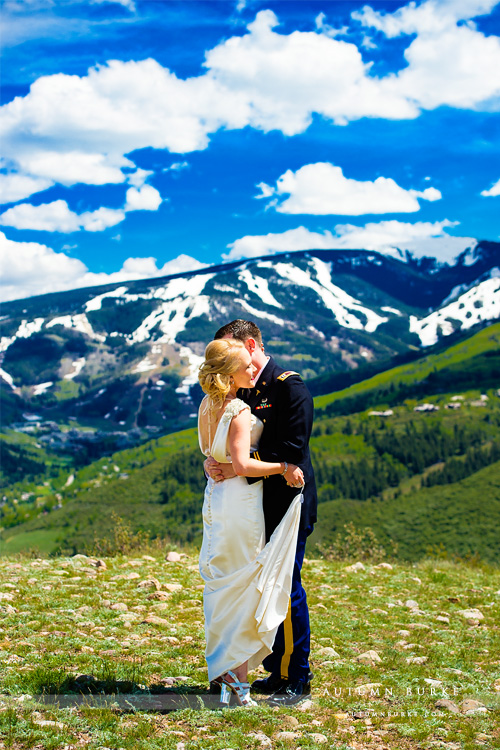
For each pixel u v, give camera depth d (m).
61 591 7.45
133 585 8.21
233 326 4.78
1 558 10.73
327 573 10.47
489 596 8.98
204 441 4.69
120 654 5.33
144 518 176.12
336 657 5.79
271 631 4.41
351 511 167.00
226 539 4.45
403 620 7.36
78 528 184.00
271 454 4.55
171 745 3.62
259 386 4.63
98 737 3.67
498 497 153.12
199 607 7.20
